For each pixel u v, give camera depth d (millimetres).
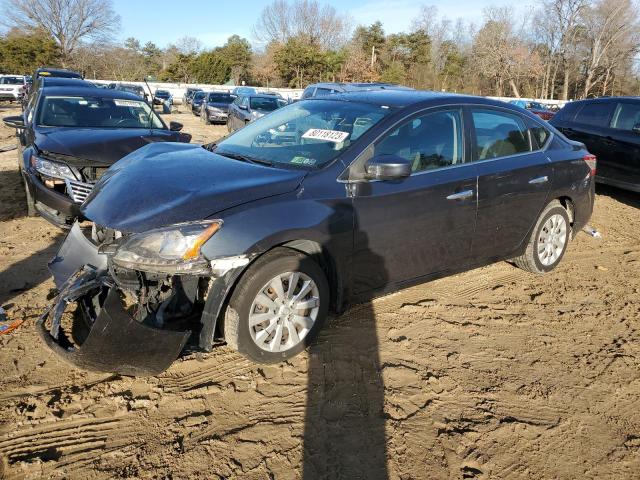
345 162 3377
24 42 53969
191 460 2537
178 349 2865
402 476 2520
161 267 2762
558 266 5371
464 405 3061
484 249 4289
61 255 3600
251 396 3021
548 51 59344
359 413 2930
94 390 2998
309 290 3264
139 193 3111
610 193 9297
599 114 8781
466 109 4105
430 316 4078
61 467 2463
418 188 3643
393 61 58469
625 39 54281
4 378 3057
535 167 4480
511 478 2559
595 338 3924
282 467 2529
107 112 6820
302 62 53344
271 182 3156
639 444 2838
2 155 10531
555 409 3080
